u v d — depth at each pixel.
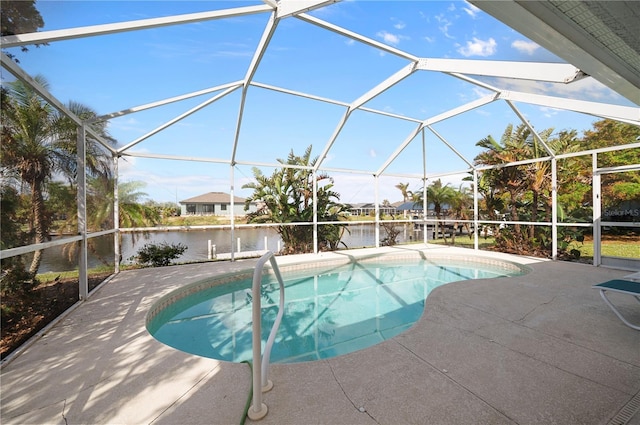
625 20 1.17
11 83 3.53
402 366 2.63
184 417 2.02
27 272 3.88
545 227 9.50
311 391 2.28
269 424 1.91
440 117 8.21
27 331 3.60
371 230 12.66
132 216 8.37
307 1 3.71
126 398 2.25
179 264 8.12
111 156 6.89
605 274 6.11
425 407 2.07
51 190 4.35
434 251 10.06
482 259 8.92
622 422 1.90
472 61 4.27
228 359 3.94
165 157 7.61
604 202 8.42
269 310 5.83
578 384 2.32
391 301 6.40
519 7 1.18
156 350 3.06
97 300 4.82
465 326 3.53
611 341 3.07
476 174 9.96
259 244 10.88
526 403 2.10
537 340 3.13
